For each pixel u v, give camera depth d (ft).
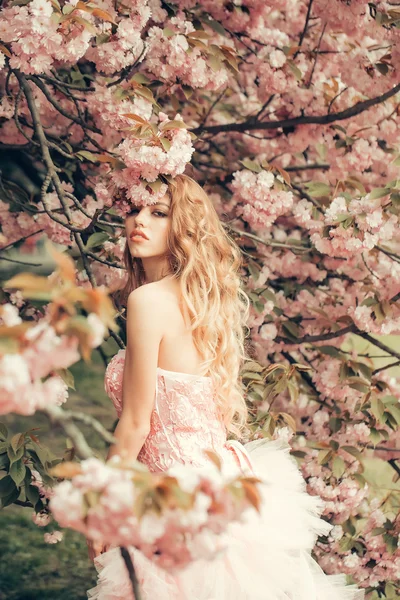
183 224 8.92
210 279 8.84
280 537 8.32
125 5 11.23
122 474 4.57
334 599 9.03
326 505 12.72
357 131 14.03
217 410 8.63
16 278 4.09
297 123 13.99
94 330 4.21
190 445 8.14
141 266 10.24
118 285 12.79
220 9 14.42
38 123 10.77
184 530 4.56
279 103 14.23
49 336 4.23
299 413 14.42
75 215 13.00
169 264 9.01
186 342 8.39
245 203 12.87
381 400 12.63
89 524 4.57
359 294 14.80
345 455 13.29
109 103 10.83
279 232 15.80
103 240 10.57
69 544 17.89
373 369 13.38
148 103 10.88
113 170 9.25
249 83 17.06
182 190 9.05
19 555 17.12
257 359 14.33
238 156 16.98
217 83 12.14
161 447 8.14
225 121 17.12
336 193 13.08
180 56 11.59
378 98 13.07
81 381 30.40
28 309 13.62
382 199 11.78
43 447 10.33
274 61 13.44
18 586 15.84
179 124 9.18
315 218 12.85
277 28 15.92
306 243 14.32
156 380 8.19
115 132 12.25
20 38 9.13
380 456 14.57
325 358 15.07
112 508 4.47
